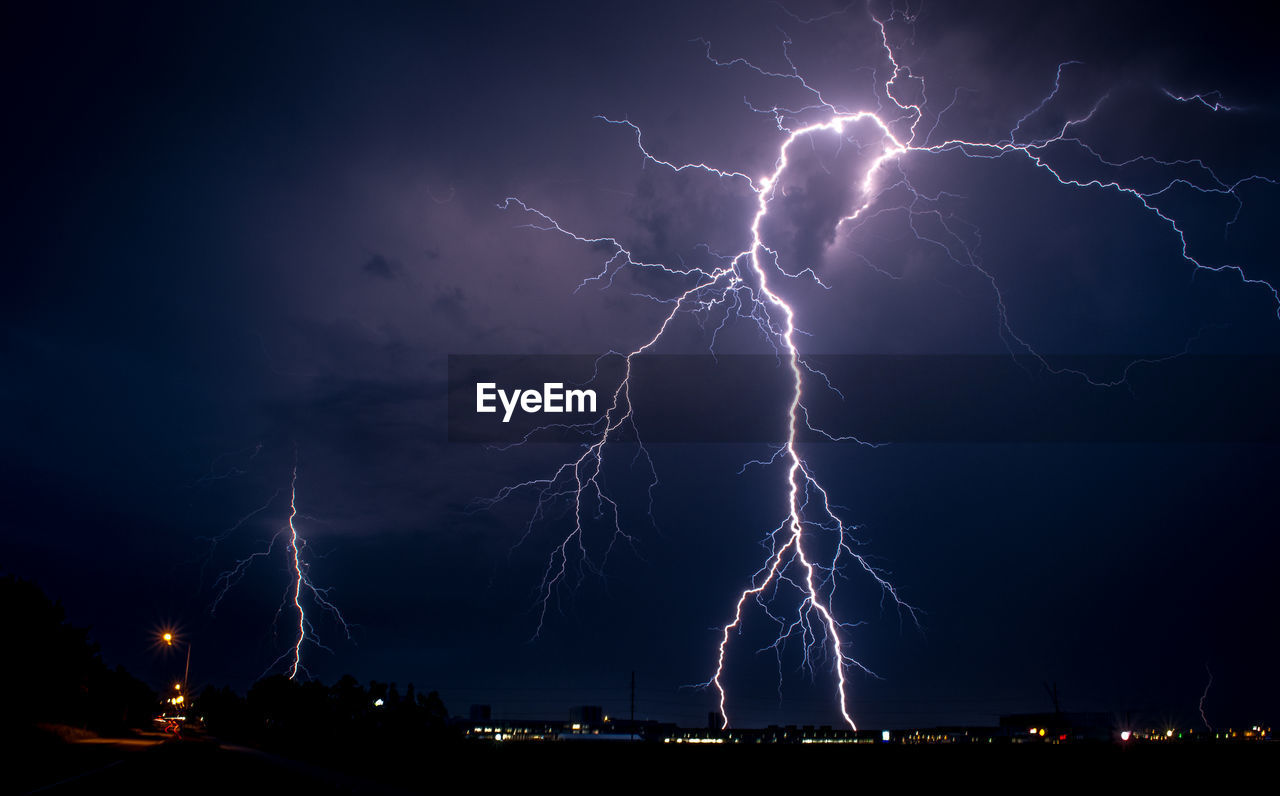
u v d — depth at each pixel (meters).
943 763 28.30
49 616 46.59
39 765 20.88
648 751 32.56
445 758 28.59
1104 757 30.78
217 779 18.31
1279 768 26.53
